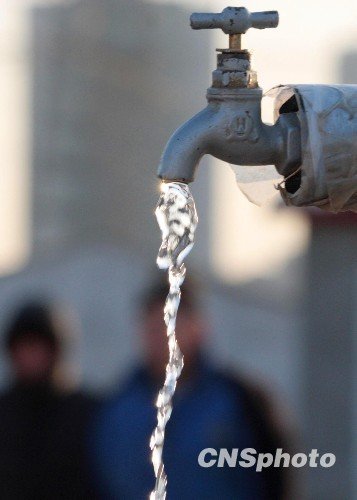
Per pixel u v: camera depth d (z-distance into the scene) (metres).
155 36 25.62
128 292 22.44
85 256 24.69
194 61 25.55
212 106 4.03
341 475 12.53
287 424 9.19
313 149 3.91
